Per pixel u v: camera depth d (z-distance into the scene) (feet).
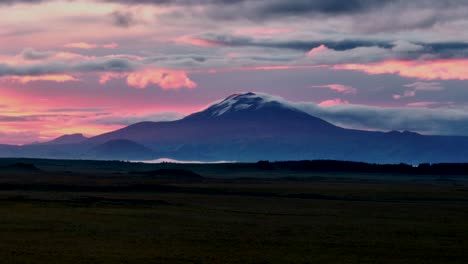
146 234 240.73
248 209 359.46
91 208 337.72
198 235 239.50
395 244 224.53
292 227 271.49
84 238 227.61
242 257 191.72
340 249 211.20
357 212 350.23
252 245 216.33
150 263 179.01
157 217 302.25
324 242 226.17
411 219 313.53
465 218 321.73
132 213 317.83
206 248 207.72
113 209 336.49
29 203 353.31
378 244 223.92
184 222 283.79
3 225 259.39
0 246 204.54
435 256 201.87
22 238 224.94
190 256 191.21
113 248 204.74
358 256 198.80
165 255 192.13
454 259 197.57
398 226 280.72
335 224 285.84
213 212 333.83
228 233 246.88
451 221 305.53
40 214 302.25
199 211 338.13
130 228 258.78
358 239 235.61
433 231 263.90
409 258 197.36
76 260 181.27
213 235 239.91
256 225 276.62
